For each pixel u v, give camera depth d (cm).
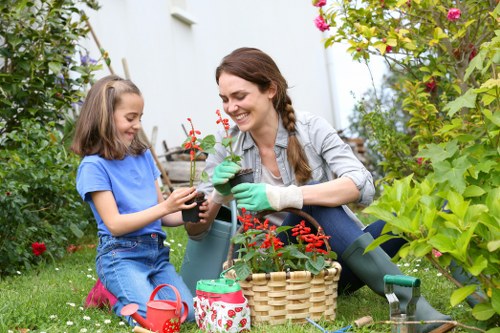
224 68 294
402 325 235
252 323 266
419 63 469
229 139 287
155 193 325
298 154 307
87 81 539
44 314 283
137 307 266
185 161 748
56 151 469
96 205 301
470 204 223
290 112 308
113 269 298
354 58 418
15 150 459
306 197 279
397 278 235
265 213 281
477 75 421
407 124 463
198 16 916
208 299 259
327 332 248
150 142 722
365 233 276
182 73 864
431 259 211
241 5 1031
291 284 260
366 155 1000
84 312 294
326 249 285
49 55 512
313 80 1195
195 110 891
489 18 416
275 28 1106
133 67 748
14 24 520
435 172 218
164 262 317
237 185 281
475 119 364
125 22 744
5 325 265
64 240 483
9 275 417
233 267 261
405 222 203
